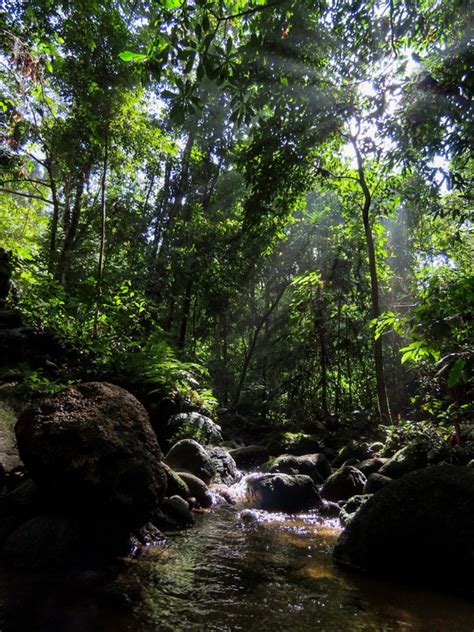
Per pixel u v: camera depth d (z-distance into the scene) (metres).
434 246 12.75
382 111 6.57
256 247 14.32
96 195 15.37
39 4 7.27
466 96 5.48
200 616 2.47
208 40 2.94
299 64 6.05
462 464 5.68
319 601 2.75
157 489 3.42
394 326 3.87
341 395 16.84
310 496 5.70
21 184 12.37
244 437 12.06
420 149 6.80
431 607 2.71
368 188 11.56
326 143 10.07
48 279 8.21
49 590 2.62
